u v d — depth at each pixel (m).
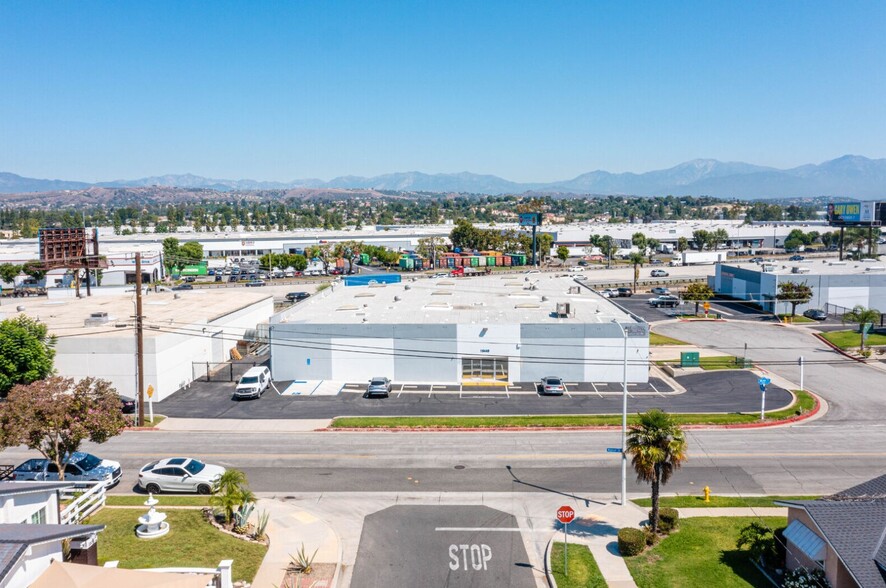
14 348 46.97
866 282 91.75
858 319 68.56
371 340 57.34
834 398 51.66
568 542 28.41
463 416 46.62
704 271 144.75
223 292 87.19
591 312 63.50
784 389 54.03
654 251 199.62
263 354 70.50
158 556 26.42
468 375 57.25
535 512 31.56
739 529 29.27
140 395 45.69
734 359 63.59
